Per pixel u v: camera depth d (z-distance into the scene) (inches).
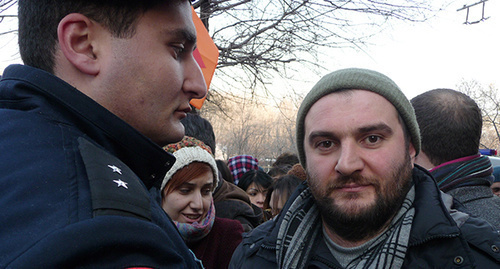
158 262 23.6
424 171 48.6
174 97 31.9
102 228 21.3
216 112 302.5
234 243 75.3
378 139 42.3
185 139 71.4
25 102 27.5
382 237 43.0
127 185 25.7
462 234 39.4
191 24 32.6
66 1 28.7
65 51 28.6
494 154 218.7
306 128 46.9
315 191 44.6
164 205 70.5
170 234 29.9
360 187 41.8
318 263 45.4
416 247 40.8
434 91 71.7
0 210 21.5
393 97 43.3
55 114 27.5
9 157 24.0
